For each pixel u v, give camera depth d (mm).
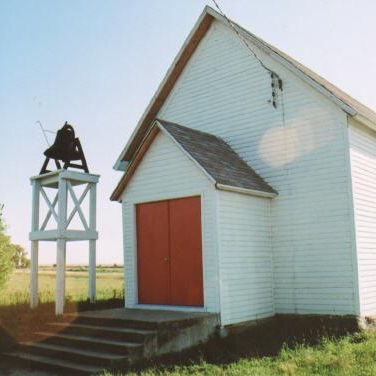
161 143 13016
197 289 12047
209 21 15969
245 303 12195
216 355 10383
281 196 13734
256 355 10320
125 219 13734
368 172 13641
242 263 12320
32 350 10984
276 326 12977
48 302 14719
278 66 14242
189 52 16359
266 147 14250
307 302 12938
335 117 12969
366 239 12945
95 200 14133
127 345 9617
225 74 15508
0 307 14477
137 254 13477
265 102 14422
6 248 20375
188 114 16281
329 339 11367
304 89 13617
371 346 9977
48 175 13641
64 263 12828
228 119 15242
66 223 13086
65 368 9625
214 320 11242
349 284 12328
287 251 13414
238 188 12164
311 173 13266
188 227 12398
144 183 13344
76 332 11242
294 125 13750
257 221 13156
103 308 14016
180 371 9094
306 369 8500
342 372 8164
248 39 14938
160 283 12867
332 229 12750
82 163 14219
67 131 14008
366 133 13867
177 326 10438
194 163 12016
